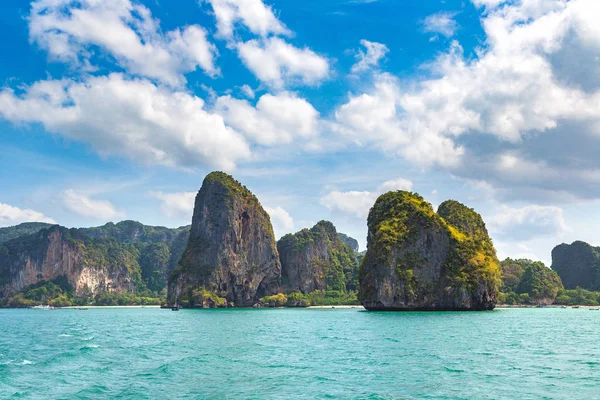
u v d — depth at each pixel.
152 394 34.78
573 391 35.19
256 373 42.53
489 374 41.44
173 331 93.62
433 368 44.53
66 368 45.41
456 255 171.00
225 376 41.16
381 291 168.12
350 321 117.81
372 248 176.12
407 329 88.62
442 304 167.25
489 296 170.62
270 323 116.62
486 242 190.88
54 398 33.53
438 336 74.38
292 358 51.56
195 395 34.50
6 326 124.75
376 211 189.50
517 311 186.12
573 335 76.69
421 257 170.50
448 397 33.59
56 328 112.69
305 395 34.34
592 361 48.59
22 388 36.62
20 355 56.12
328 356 52.88
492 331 83.75
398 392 35.09
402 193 187.25
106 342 70.75
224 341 70.81
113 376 41.25
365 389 36.06
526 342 65.94
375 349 58.56
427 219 173.88
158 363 48.31
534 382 38.16
